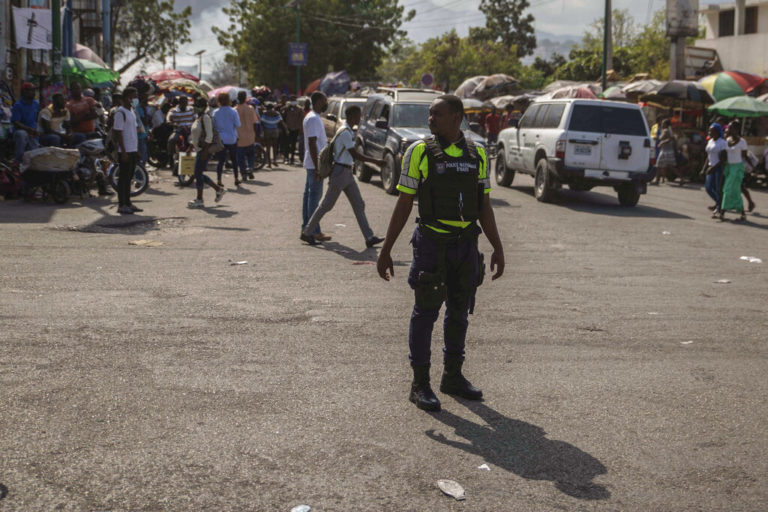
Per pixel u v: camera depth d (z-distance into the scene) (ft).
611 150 50.83
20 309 20.39
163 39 149.28
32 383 15.03
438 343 18.78
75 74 72.13
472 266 14.83
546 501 11.12
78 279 24.18
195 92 93.09
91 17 114.52
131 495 10.85
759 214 50.60
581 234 38.86
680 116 83.66
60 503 10.57
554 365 17.42
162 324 19.53
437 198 14.33
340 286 24.70
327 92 155.02
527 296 24.36
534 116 57.06
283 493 11.07
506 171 62.28
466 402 15.01
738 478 12.05
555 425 13.97
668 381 16.56
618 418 14.38
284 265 27.78
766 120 81.61
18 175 42.91
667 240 37.83
